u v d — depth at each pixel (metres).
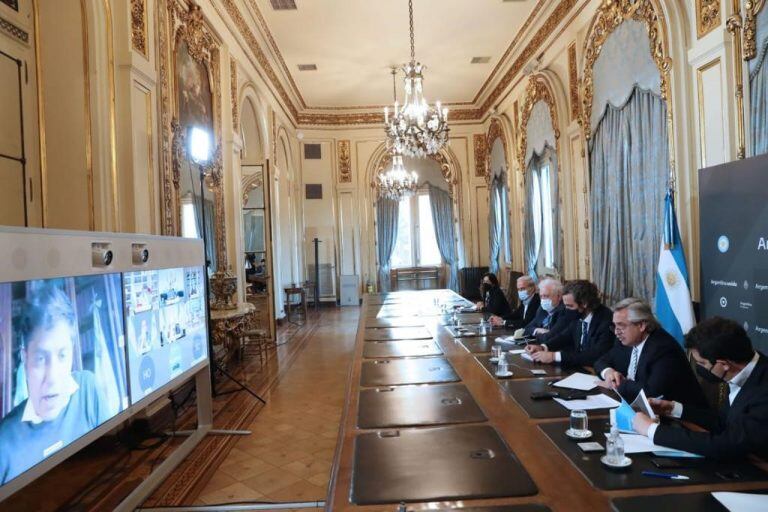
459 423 2.18
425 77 10.76
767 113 3.57
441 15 7.78
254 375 6.23
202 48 5.81
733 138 3.94
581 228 7.05
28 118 3.68
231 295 6.11
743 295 3.53
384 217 13.96
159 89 4.60
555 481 1.62
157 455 3.78
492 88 11.30
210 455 3.77
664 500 1.47
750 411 1.81
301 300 12.01
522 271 10.00
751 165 3.45
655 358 2.70
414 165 14.37
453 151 13.20
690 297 4.29
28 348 2.23
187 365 3.86
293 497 3.11
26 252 2.21
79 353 2.57
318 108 12.80
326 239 13.11
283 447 3.92
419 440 2.00
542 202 8.60
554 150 7.75
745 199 3.51
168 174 4.76
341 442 2.02
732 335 1.98
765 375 1.93
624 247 5.71
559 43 7.46
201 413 4.22
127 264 3.03
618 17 5.56
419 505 1.50
